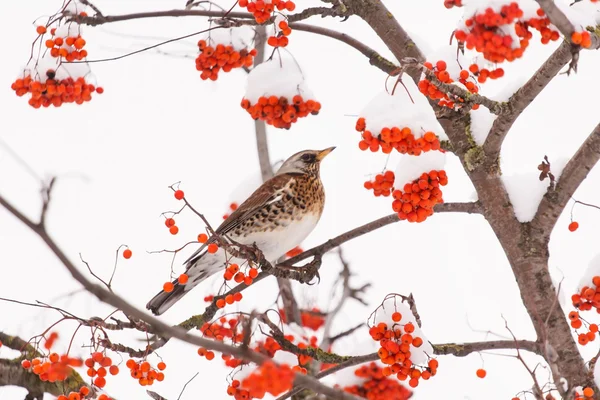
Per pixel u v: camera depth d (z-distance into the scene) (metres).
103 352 9.25
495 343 10.20
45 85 11.77
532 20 8.16
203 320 10.69
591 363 9.70
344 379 10.48
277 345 10.80
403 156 9.20
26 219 5.78
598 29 9.39
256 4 10.45
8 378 10.51
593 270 9.62
